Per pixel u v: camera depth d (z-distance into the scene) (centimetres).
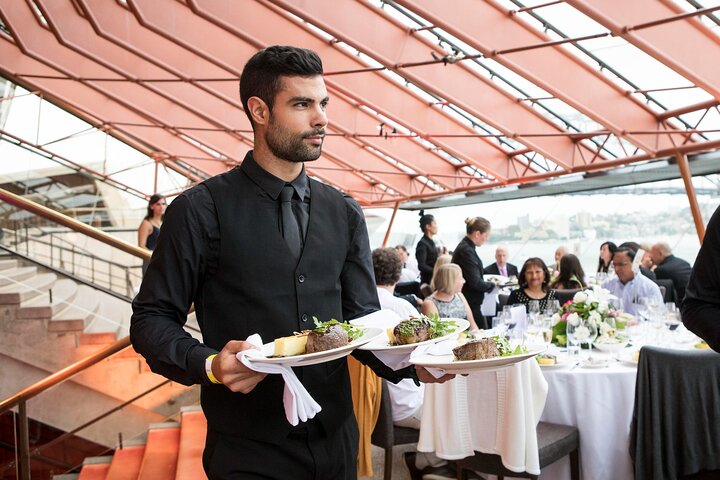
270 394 157
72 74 1249
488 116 945
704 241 184
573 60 812
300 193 164
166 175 1662
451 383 318
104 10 994
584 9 623
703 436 290
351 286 173
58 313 702
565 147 1028
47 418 440
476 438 316
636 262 571
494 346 200
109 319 720
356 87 1012
